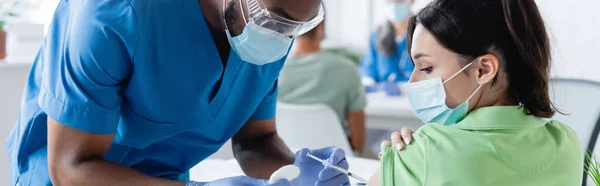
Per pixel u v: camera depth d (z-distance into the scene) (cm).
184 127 130
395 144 111
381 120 308
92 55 110
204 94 128
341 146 251
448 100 111
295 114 247
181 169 143
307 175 134
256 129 154
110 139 119
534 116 112
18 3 258
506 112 108
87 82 111
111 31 111
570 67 297
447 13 107
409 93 117
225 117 139
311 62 262
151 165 138
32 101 131
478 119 108
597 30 286
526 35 107
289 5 109
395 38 360
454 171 101
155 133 128
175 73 122
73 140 115
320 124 247
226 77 130
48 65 119
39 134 129
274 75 142
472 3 106
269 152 150
